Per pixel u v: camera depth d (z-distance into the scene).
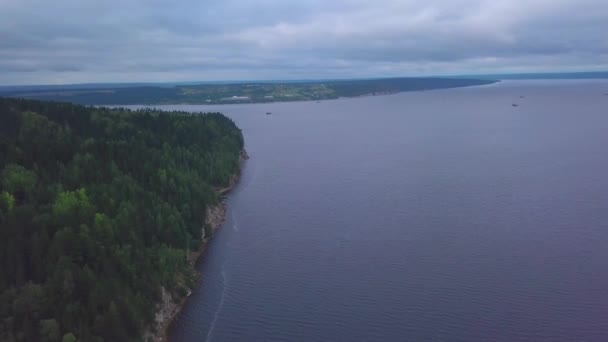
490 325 77.62
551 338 74.38
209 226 115.75
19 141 118.56
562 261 97.31
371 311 82.44
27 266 75.19
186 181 123.62
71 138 128.12
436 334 76.00
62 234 77.94
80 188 99.25
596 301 83.12
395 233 114.50
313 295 88.12
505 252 102.06
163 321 80.56
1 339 64.12
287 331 78.44
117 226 88.31
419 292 87.50
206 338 77.69
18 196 95.50
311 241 111.62
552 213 124.19
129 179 109.69
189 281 91.88
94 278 73.56
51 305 68.88
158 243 94.75
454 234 112.50
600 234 109.69
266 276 95.81
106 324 68.50
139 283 80.19
